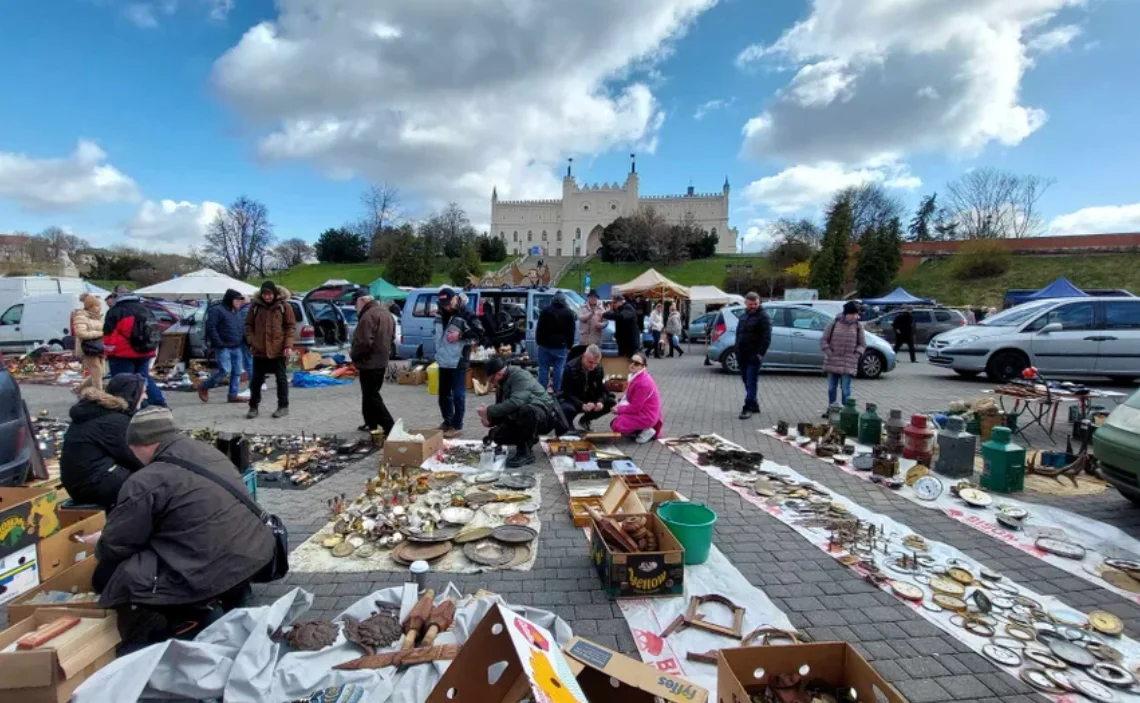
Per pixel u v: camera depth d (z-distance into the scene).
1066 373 10.91
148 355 7.54
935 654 2.87
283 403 8.16
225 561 2.79
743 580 3.52
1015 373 11.16
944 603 3.28
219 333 9.25
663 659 2.77
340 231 71.62
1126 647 2.94
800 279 50.72
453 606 2.99
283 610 2.79
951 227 65.00
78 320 8.60
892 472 5.48
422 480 5.07
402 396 10.09
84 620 2.59
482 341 11.24
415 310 12.79
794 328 13.05
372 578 3.54
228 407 8.96
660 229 70.62
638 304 18.39
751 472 5.71
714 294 26.19
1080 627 3.10
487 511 4.57
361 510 4.52
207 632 2.66
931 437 6.06
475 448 6.40
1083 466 5.71
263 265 63.50
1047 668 2.75
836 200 55.88
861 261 44.19
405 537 4.00
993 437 5.40
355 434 7.20
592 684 2.33
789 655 2.32
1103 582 3.63
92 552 3.50
